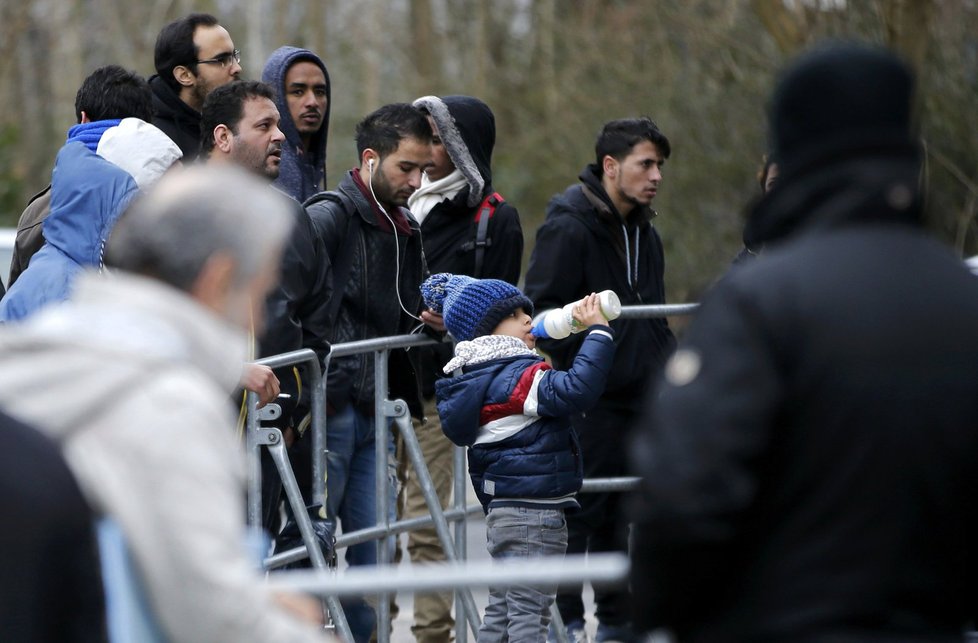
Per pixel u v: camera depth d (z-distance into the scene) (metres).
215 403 6.79
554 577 7.99
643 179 17.61
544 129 54.00
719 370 6.50
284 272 14.11
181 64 17.16
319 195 15.98
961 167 42.03
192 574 6.46
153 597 6.51
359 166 16.19
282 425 14.52
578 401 14.09
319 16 59.28
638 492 6.64
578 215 17.62
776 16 42.50
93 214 13.44
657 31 50.06
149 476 6.52
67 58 60.38
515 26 59.75
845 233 6.80
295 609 7.51
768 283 6.66
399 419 15.53
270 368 13.81
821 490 6.43
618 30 52.25
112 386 6.65
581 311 14.56
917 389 6.42
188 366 6.88
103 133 14.16
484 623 15.09
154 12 59.88
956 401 6.44
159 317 6.87
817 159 6.91
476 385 14.41
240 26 60.69
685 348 6.73
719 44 47.69
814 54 7.02
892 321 6.52
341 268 15.62
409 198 16.95
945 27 42.69
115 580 6.50
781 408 6.48
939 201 41.59
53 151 62.38
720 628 6.58
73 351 6.77
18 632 6.44
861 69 6.91
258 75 58.69
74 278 13.36
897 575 6.36
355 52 59.28
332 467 15.63
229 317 7.11
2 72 61.69
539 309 17.56
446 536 15.63
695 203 47.41
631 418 17.70
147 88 15.09
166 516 6.48
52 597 6.54
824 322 6.53
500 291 14.71
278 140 15.16
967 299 6.64
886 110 6.90
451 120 17.23
